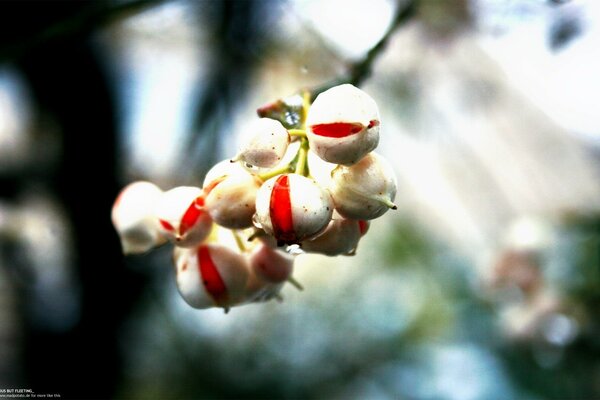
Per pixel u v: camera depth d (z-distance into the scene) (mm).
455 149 524
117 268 357
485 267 384
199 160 340
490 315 412
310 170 178
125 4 249
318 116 171
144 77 428
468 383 399
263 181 181
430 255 497
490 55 432
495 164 525
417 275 502
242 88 366
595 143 517
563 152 530
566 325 357
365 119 169
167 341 430
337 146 171
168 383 426
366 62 214
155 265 371
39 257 375
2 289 382
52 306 372
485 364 402
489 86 449
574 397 365
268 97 392
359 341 464
